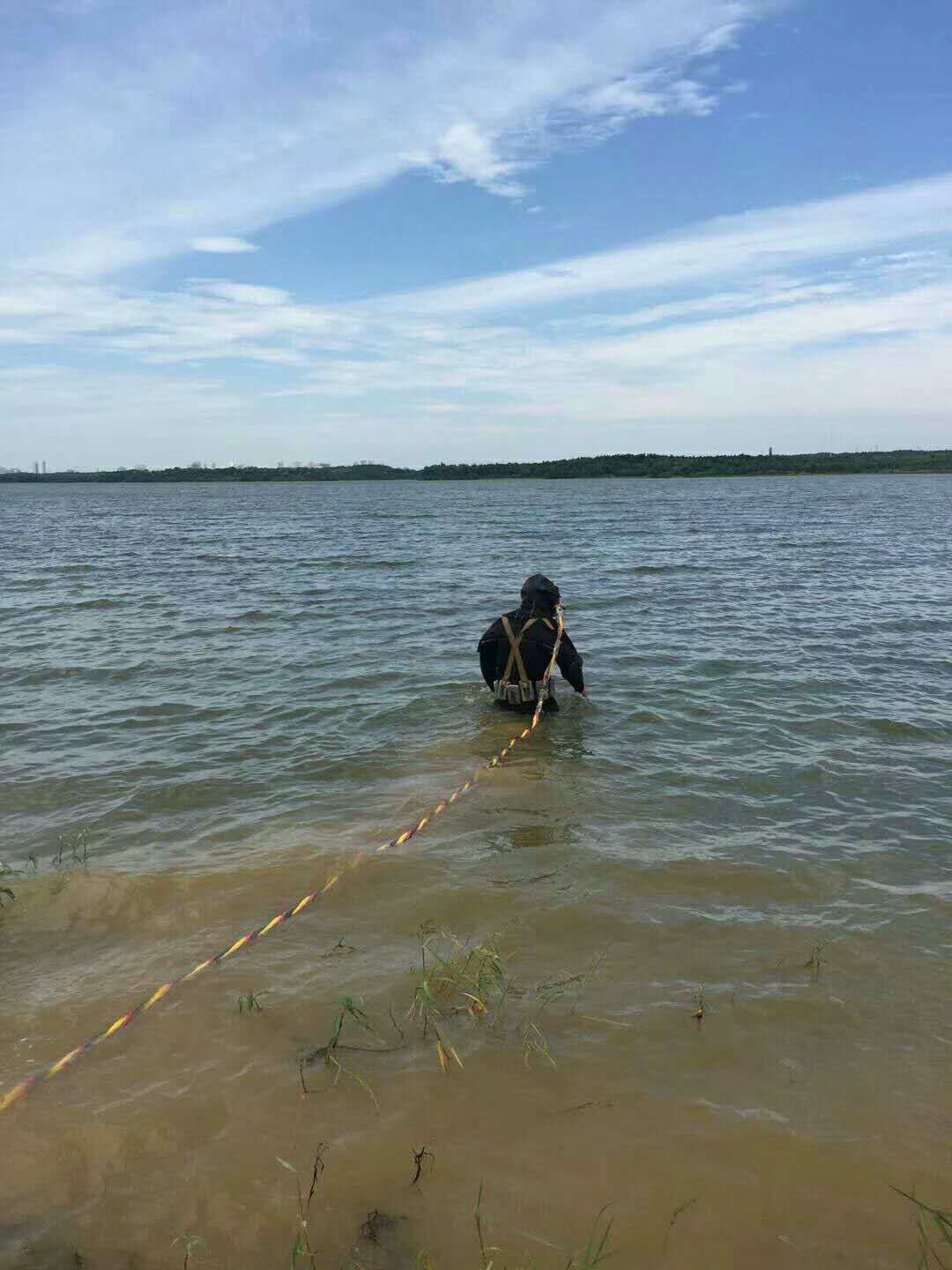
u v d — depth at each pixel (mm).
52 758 6246
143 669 9125
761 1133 2467
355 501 81688
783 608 13109
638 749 6305
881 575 17469
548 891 4047
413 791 5484
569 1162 2361
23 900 3973
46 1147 2416
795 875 4203
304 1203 2221
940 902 3914
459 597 14664
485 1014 3057
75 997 3207
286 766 6012
